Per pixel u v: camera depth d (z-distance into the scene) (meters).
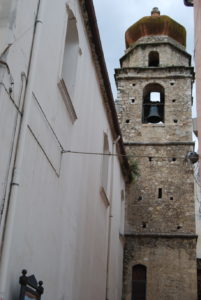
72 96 12.07
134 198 23.59
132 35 29.73
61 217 10.67
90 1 13.12
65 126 11.27
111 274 18.39
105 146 18.62
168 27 29.03
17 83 7.72
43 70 9.28
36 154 8.77
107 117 18.61
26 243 8.04
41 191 9.07
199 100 11.84
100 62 15.70
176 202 23.19
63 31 11.15
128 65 28.38
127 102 26.50
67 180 11.30
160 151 24.67
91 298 14.38
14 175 7.41
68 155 11.46
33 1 8.64
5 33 7.49
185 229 22.36
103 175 18.11
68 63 12.70
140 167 24.36
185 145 24.62
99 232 16.11
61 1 11.02
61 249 10.61
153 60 29.14
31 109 8.45
